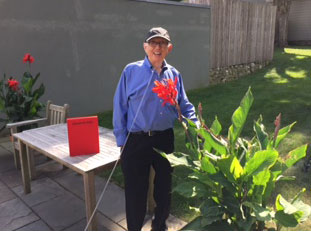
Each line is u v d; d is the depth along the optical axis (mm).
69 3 5348
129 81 1924
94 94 5977
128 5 6164
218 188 1669
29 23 4957
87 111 5918
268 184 1599
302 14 15164
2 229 2477
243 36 8898
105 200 2865
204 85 8094
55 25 5246
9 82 3898
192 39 7531
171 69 2029
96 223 2145
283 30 13680
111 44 6059
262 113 5211
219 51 8289
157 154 2004
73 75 5617
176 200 2752
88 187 2062
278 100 6023
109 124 5199
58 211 2729
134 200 2039
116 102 1963
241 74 9125
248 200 1647
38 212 2723
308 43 15203
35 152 4008
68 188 3158
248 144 1832
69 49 5484
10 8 4734
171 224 2418
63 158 2252
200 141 1968
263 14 9367
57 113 3562
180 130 4641
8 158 4027
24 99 4062
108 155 2287
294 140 3914
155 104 1889
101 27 5844
